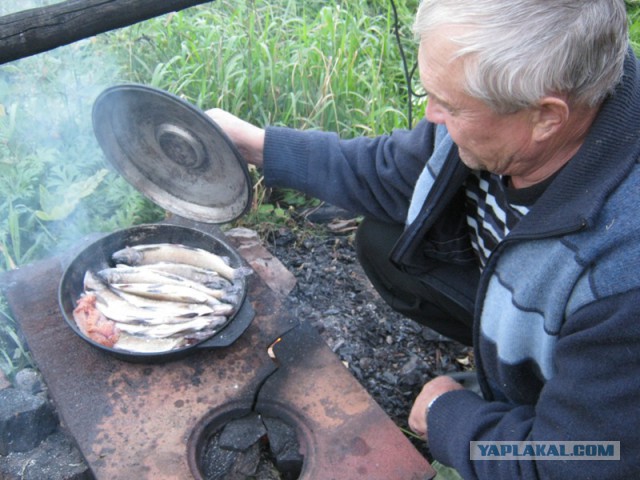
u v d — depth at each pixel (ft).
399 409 7.51
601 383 4.15
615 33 3.83
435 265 6.74
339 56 11.02
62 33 4.93
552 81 3.84
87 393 6.11
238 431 5.99
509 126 4.20
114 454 5.67
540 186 4.74
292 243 9.76
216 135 5.80
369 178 6.54
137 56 10.90
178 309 6.50
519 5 3.76
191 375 6.32
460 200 6.11
